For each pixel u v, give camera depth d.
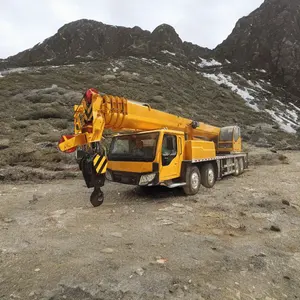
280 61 81.69
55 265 3.74
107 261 3.86
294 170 13.91
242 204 7.20
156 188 9.30
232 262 3.92
